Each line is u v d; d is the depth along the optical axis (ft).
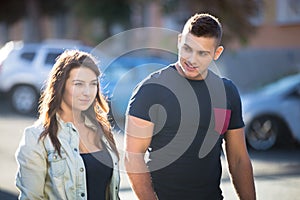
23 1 98.27
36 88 69.21
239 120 15.15
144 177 14.23
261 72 79.56
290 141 45.98
